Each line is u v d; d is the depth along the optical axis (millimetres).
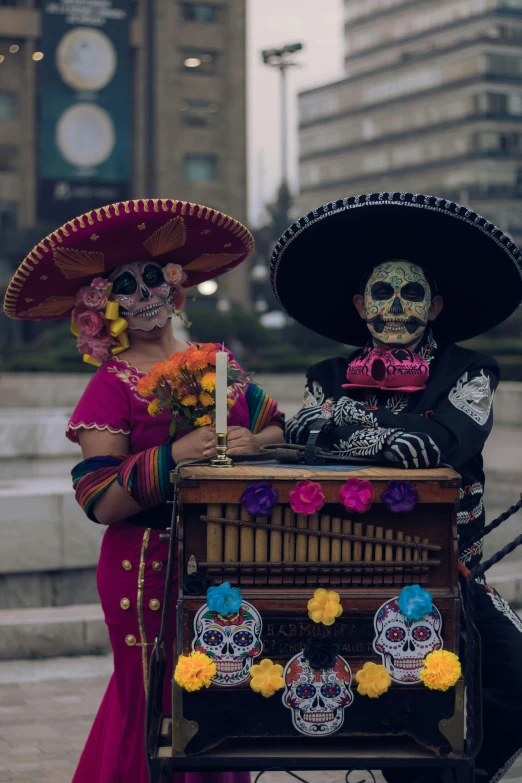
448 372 2654
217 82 46562
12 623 4977
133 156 45781
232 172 46906
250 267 51156
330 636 2180
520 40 59344
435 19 62312
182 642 2199
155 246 2879
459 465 2523
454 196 60344
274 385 22984
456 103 60312
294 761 2164
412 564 2205
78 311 2961
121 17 35969
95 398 2814
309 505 2160
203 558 2225
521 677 2629
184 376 2600
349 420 2551
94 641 5066
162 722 2441
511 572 5766
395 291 2670
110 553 2846
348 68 68688
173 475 2244
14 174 42656
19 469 9984
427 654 2201
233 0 46375
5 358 29203
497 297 2957
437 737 2189
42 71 35500
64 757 3746
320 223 2812
